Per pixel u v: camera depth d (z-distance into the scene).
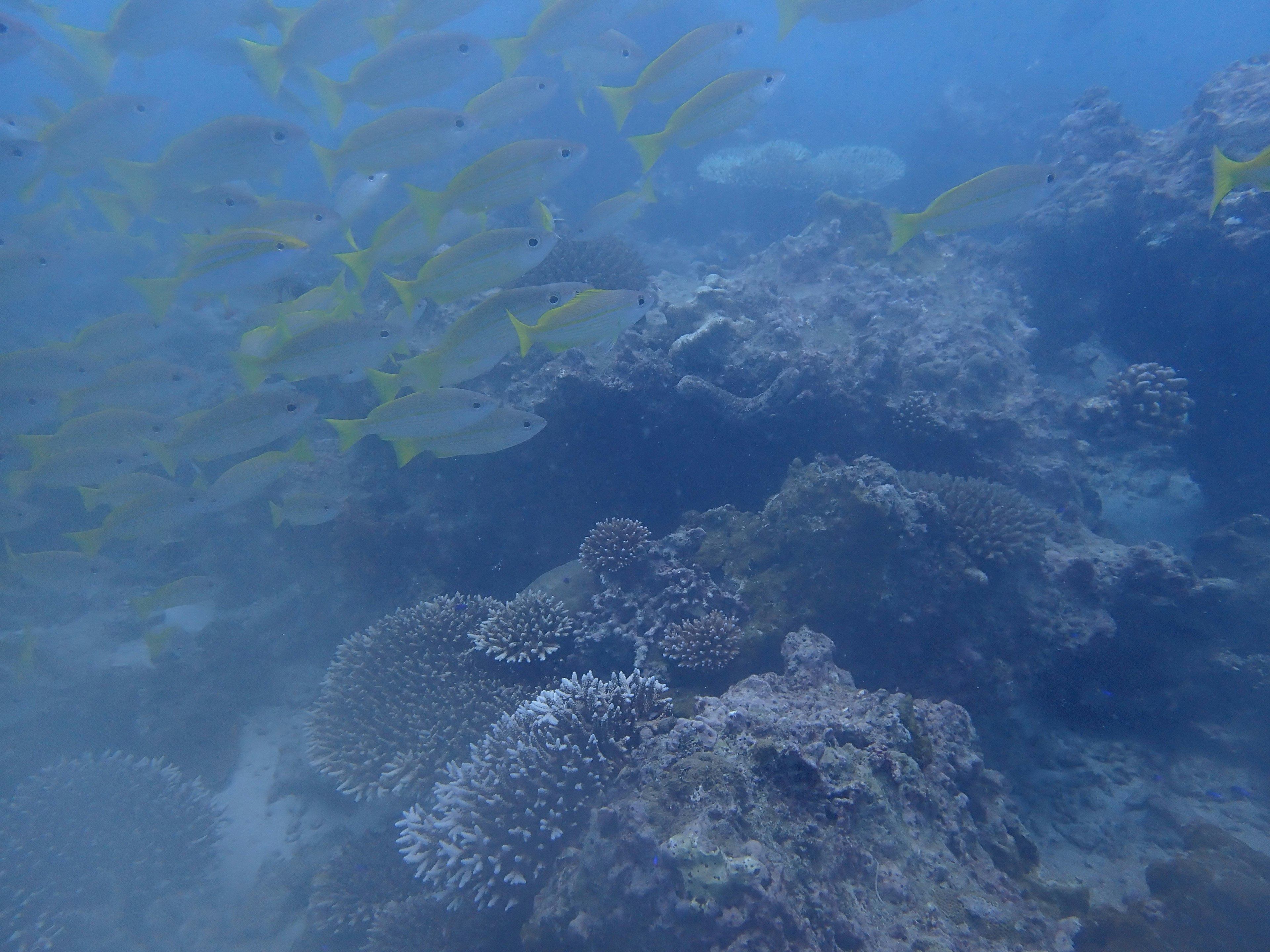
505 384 1.46
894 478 1.19
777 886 0.70
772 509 1.23
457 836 0.87
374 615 1.42
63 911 1.04
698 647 1.09
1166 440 1.57
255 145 1.18
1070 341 1.81
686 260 2.70
